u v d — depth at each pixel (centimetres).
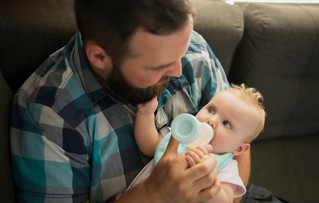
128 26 63
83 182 80
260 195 120
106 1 63
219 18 115
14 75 92
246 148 98
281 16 127
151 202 77
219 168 91
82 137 78
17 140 77
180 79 100
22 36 88
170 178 74
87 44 72
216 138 92
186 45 68
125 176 90
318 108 154
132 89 77
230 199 88
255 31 127
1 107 75
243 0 143
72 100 78
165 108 99
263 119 97
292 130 158
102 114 84
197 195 76
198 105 105
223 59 125
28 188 75
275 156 152
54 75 80
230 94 96
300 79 143
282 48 130
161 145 91
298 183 144
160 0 61
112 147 86
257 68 133
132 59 68
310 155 155
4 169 72
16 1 90
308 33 130
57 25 90
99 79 82
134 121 90
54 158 75
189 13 64
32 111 76
